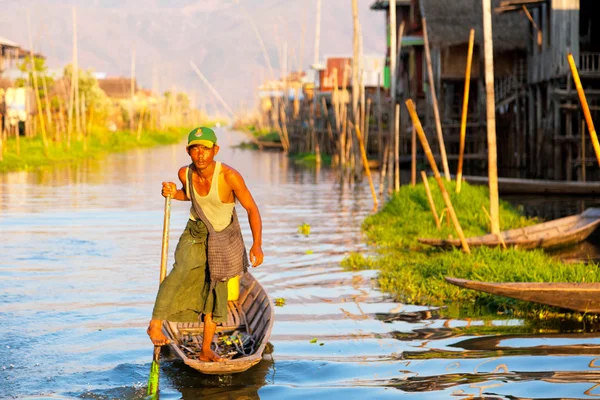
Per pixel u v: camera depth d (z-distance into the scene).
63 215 19.36
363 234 16.16
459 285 8.81
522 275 10.08
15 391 6.58
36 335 8.34
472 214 17.17
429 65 19.86
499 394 6.46
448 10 34.03
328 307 9.62
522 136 34.25
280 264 12.62
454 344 7.97
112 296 10.25
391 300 9.98
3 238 15.40
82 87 65.62
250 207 6.94
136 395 6.52
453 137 35.47
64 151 46.31
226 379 6.92
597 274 9.75
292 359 7.49
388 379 6.89
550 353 7.59
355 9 27.53
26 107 51.12
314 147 52.25
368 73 57.75
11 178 31.38
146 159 48.03
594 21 33.34
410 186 19.86
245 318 8.55
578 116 29.39
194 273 7.04
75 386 6.73
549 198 24.64
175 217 19.14
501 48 33.56
